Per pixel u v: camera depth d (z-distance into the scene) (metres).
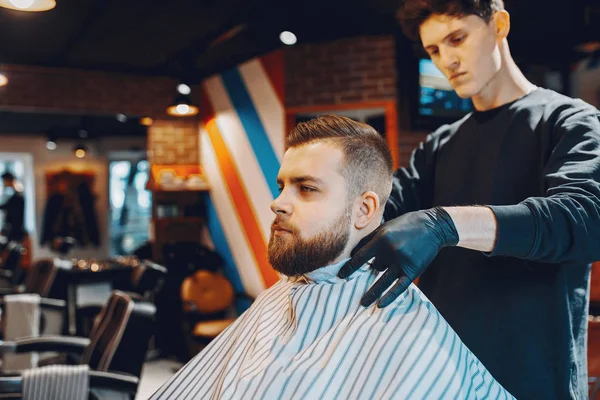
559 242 0.95
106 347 2.30
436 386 0.82
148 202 9.66
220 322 4.88
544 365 1.17
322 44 4.87
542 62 5.05
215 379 1.12
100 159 9.52
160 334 5.39
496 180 1.27
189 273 5.41
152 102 5.95
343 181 0.96
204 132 5.96
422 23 1.33
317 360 0.91
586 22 4.61
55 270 4.14
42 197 9.23
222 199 5.71
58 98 5.60
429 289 1.37
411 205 1.49
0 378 2.00
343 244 0.96
